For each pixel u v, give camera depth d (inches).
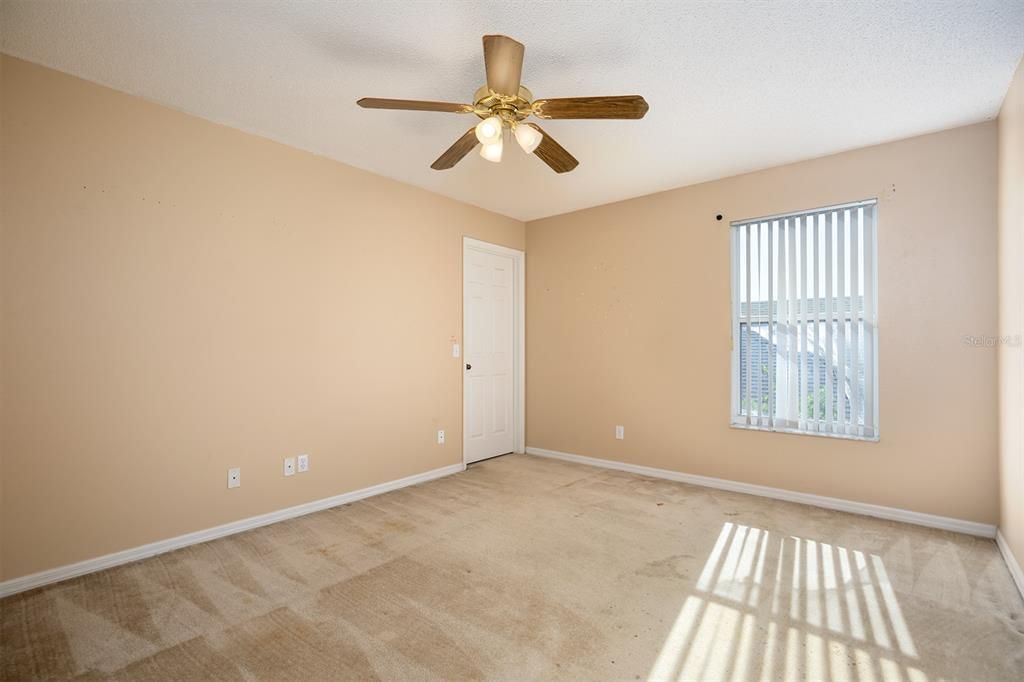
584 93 99.3
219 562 98.0
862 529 114.7
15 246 86.4
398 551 103.0
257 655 68.4
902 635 72.9
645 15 76.0
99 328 95.2
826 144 124.0
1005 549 99.3
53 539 89.7
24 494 87.0
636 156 131.5
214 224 111.4
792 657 68.0
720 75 93.0
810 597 84.0
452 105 80.1
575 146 125.0
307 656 68.2
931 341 116.6
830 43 83.2
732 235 147.6
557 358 189.0
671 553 101.7
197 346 108.4
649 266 164.2
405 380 152.5
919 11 75.1
